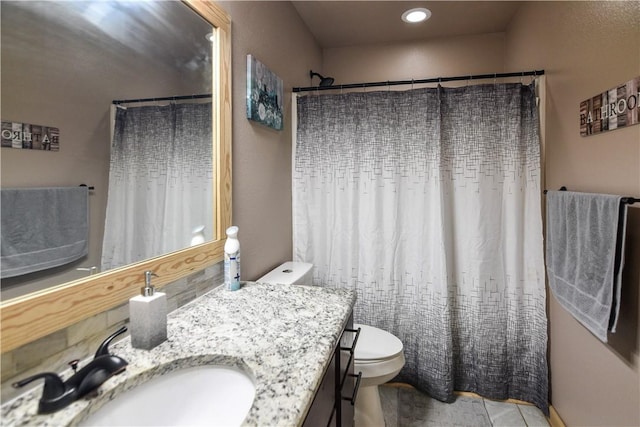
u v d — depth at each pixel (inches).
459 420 71.9
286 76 83.0
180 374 31.7
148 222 39.3
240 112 60.1
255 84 63.7
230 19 55.7
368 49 113.3
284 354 32.2
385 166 80.5
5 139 24.8
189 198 46.7
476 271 76.6
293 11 88.4
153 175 40.3
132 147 37.2
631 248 47.7
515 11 92.6
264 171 70.7
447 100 77.0
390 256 81.2
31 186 26.6
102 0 33.3
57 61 28.7
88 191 31.7
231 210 55.7
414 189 79.4
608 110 50.5
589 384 57.9
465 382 80.4
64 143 29.4
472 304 77.7
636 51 44.3
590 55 55.8
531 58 82.6
